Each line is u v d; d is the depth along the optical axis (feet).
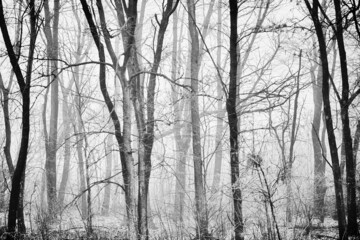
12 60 33.47
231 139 31.37
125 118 29.71
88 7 33.17
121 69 30.09
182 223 31.48
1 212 47.85
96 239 34.14
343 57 34.55
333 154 33.19
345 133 34.45
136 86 33.88
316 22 34.01
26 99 33.83
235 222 29.40
